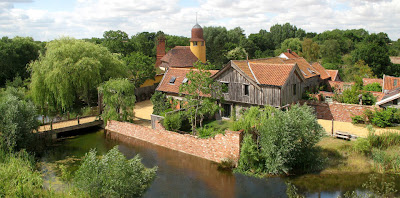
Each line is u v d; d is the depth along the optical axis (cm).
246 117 2359
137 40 8631
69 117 3709
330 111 3200
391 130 2677
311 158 2153
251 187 1977
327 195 1825
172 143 2720
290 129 2011
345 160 2208
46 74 3525
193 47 6194
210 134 2486
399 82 4094
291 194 1825
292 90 3100
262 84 2914
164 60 5925
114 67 4072
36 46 5853
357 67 5800
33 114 2747
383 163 2094
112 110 3284
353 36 10975
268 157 2078
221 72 3203
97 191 1543
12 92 3725
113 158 1641
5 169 1842
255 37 10325
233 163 2283
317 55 7894
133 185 1619
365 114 2927
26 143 2583
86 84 3731
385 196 1761
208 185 2030
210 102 2812
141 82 4641
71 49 3697
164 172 2244
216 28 8788
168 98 3381
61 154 2691
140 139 3022
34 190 1738
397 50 9481
